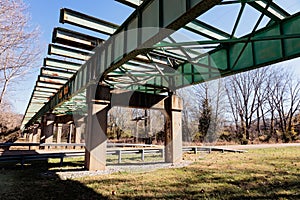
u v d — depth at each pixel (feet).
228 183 18.71
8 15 34.19
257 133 112.98
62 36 20.16
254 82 114.83
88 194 15.72
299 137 103.24
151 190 16.63
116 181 19.70
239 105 114.11
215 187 17.42
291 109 112.37
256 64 22.16
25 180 20.31
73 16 18.37
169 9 13.73
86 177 21.52
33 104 54.90
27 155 26.86
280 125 112.57
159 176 21.81
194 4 11.63
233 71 24.54
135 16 17.60
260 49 21.93
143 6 16.56
